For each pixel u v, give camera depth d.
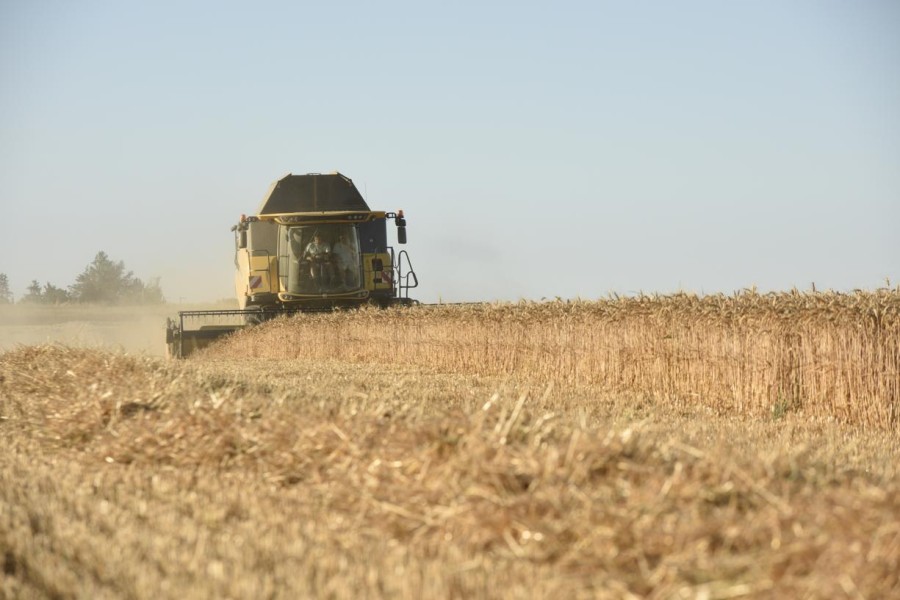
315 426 16.95
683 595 9.95
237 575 10.57
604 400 30.02
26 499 14.49
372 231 57.69
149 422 19.48
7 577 11.06
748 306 29.36
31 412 23.58
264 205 56.19
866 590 9.56
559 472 12.90
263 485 15.41
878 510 10.79
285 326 55.31
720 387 29.95
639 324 33.38
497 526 12.02
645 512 11.56
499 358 41.19
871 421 25.67
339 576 10.48
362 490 13.98
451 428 14.96
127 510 13.70
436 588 10.22
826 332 26.81
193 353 55.88
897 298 26.67
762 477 12.58
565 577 10.68
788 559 10.21
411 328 48.16
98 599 10.03
